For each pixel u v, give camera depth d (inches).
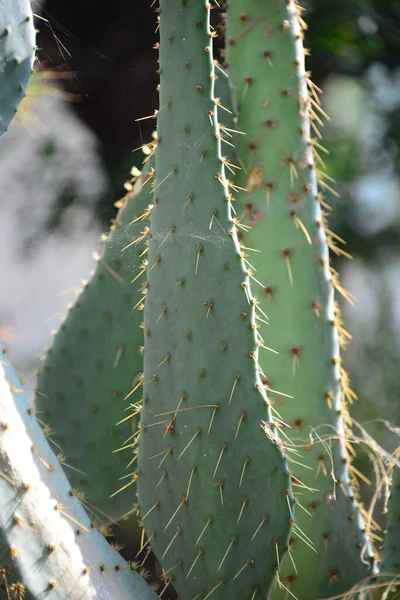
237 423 65.5
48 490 63.6
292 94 72.6
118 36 104.0
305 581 70.7
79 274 126.7
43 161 114.8
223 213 65.9
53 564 63.1
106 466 75.7
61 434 75.6
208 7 66.4
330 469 70.9
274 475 65.4
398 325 129.7
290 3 73.1
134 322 75.4
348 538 71.3
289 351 71.0
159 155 67.1
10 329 87.0
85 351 75.7
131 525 76.5
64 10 102.3
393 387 116.6
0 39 67.3
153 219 67.2
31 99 84.7
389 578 69.1
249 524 65.7
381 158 131.3
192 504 66.3
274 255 71.4
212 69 66.5
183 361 66.2
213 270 65.7
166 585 68.4
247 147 72.2
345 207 128.6
